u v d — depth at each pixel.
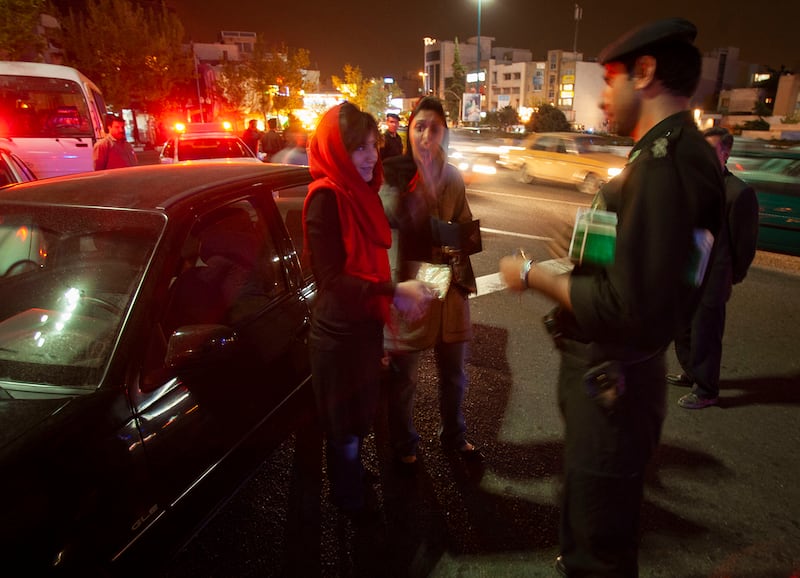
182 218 2.19
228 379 2.20
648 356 1.38
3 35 15.10
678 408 3.43
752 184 7.27
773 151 7.58
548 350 4.31
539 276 1.41
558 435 3.16
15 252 2.19
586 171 12.98
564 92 101.25
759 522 2.48
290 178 2.94
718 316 3.22
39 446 1.52
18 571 1.37
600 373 1.39
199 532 2.19
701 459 2.93
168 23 43.31
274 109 55.06
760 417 3.33
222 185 2.49
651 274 1.18
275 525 2.45
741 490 2.69
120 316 1.92
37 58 20.70
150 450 1.79
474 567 2.23
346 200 1.86
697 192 1.20
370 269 1.96
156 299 1.98
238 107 53.53
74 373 1.80
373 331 2.07
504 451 3.00
